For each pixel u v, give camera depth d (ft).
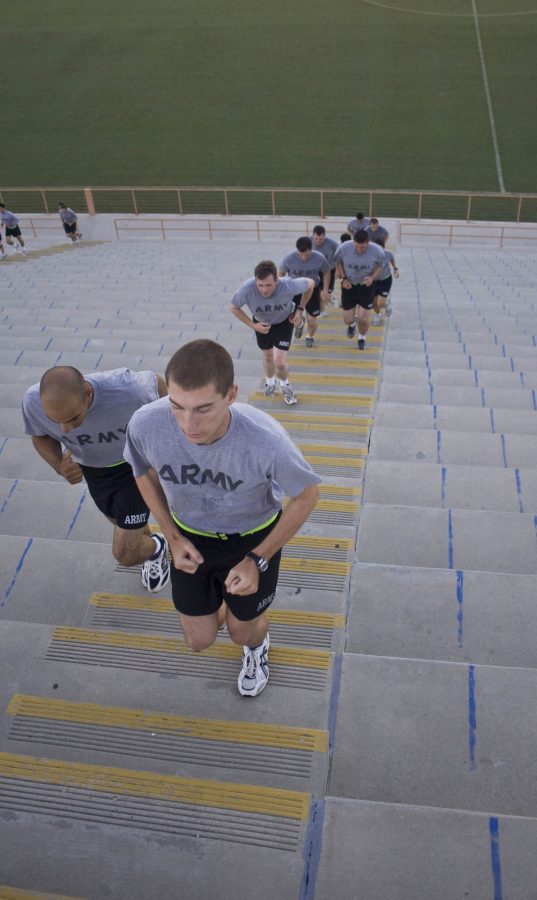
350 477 18.40
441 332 33.73
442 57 91.45
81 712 10.43
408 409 22.21
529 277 50.31
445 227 65.77
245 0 110.83
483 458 19.04
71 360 27.12
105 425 10.82
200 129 81.66
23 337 30.35
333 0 108.68
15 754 9.64
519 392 23.88
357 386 25.55
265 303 20.68
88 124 84.64
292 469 7.65
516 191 69.05
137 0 113.29
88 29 105.40
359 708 10.36
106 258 59.41
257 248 62.54
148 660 11.31
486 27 97.81
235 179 73.36
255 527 8.64
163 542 12.92
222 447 7.54
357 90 86.07
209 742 9.95
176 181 73.97
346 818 8.61
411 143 76.18
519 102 81.82
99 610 12.54
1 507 16.26
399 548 14.85
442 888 7.93
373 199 69.77
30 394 10.78
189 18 106.52
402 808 8.65
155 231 68.64
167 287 45.06
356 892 7.97
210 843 8.54
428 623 12.39
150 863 8.36
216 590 9.30
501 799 9.20
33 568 13.55
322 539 14.93
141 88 90.58
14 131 84.43
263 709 10.42
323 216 67.92
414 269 53.83
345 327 34.53
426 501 16.88
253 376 26.61
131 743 9.98
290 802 8.91
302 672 10.96
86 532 15.65
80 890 8.15
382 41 96.07
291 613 12.42
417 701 10.41
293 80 89.15
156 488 8.54
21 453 19.15
